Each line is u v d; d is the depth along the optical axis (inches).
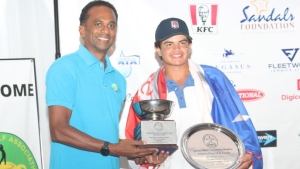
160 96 120.8
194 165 111.9
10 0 141.7
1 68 134.7
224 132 116.5
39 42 142.9
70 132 100.3
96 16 107.3
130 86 145.4
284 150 148.6
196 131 116.2
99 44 107.0
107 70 109.8
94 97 104.8
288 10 148.6
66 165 103.9
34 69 136.7
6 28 141.5
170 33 117.0
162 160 112.6
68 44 142.9
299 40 148.6
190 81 121.7
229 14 147.6
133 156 104.5
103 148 101.4
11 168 134.6
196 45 147.1
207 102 121.1
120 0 144.9
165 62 121.0
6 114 134.6
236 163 113.2
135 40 145.5
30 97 136.3
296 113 148.8
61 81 102.5
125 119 143.8
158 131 107.6
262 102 148.7
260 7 148.0
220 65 147.6
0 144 133.8
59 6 142.6
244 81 148.2
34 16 142.9
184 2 146.4
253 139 121.3
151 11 145.7
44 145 143.4
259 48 148.1
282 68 148.6
